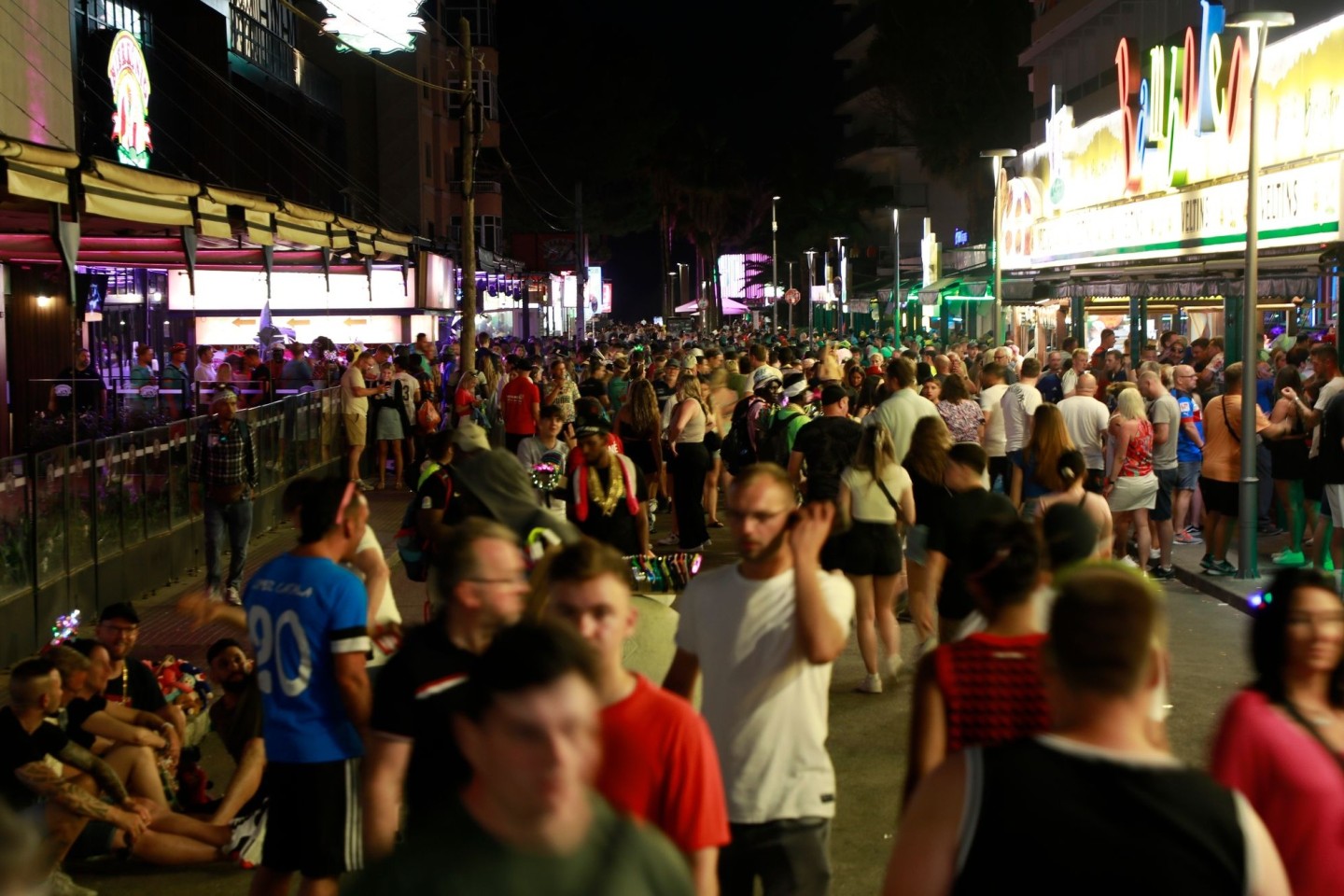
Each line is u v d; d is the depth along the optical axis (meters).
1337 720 3.85
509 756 2.41
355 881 2.53
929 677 4.17
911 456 9.89
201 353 25.41
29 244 17.47
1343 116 20.06
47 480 11.47
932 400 15.74
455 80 64.62
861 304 63.91
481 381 25.91
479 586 4.07
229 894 6.62
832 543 9.56
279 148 39.25
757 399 16.45
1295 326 25.30
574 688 2.44
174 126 31.00
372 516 19.09
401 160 56.47
